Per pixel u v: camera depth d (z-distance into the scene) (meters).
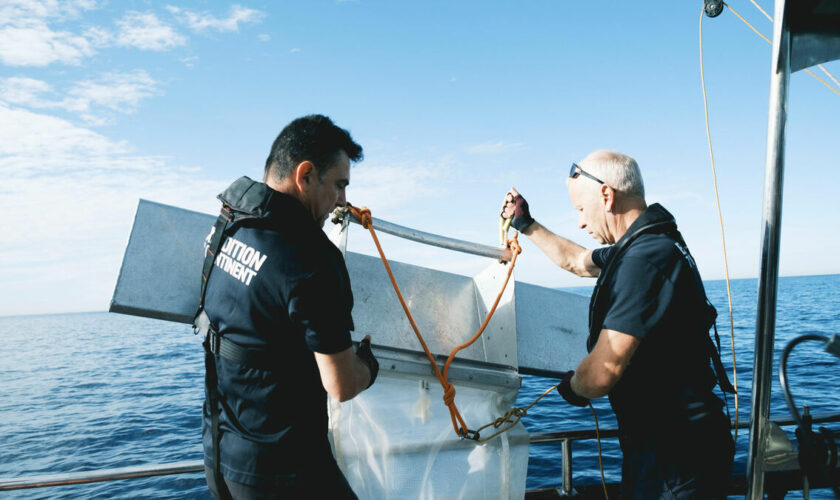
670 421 1.55
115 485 7.77
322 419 1.40
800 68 1.55
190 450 10.41
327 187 1.42
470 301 2.19
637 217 1.68
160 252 1.72
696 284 1.58
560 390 1.78
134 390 19.39
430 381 1.86
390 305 2.02
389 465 1.72
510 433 1.86
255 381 1.29
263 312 1.27
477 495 1.77
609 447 7.60
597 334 1.70
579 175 1.85
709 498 1.50
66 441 11.70
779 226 1.47
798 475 1.95
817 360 14.87
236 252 1.34
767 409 1.53
